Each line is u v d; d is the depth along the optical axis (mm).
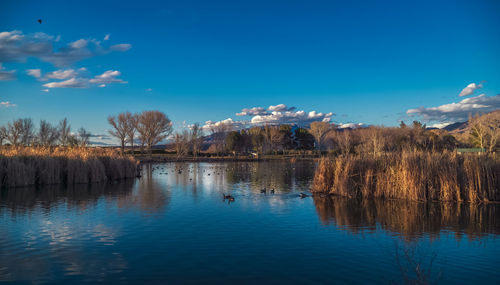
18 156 31000
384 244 12695
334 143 105125
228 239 13352
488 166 21906
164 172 53062
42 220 16641
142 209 19734
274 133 118750
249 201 22797
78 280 9297
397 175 23719
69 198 23828
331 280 9344
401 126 98688
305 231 14617
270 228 15141
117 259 11000
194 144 106688
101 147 44938
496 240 13188
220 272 9930
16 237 13500
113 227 15242
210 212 18781
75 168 33000
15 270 10000
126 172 41594
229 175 46438
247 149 133375
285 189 30031
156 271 9977
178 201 22766
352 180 25172
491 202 21453
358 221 16531
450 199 22016
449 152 25375
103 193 26688
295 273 9844
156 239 13328
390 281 9242
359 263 10664
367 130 96688
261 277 9570
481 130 62594
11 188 28250
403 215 17922
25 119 73625
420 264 10570
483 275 9672
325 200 23094
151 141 101062
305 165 72312
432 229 14922
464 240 13211
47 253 11555
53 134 75562
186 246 12398
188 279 9406
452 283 9125
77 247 12242
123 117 98125
